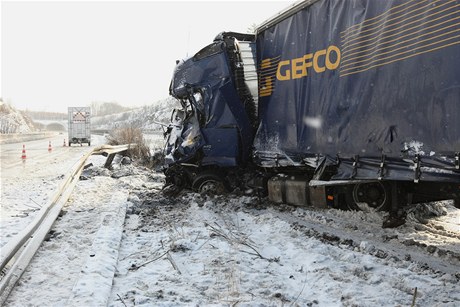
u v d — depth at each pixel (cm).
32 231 659
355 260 539
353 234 677
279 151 841
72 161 2158
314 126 728
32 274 513
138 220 805
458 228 714
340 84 655
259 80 914
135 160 2159
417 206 782
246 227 758
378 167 586
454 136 464
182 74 1046
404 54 528
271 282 479
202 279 487
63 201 934
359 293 435
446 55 470
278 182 880
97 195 1091
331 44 679
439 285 447
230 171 1020
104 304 404
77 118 3972
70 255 582
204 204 930
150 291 452
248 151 967
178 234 675
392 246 609
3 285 446
